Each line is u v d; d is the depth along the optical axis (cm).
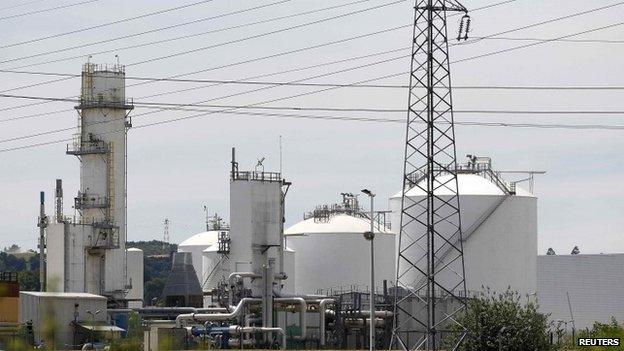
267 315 18588
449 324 15450
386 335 18975
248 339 18125
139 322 17362
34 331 15125
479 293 19400
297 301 18938
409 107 13600
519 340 14625
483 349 14588
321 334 18700
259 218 19962
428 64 13488
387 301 19312
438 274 19838
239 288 19225
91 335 16300
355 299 19150
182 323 18425
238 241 19925
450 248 19538
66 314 16588
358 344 19038
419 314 19038
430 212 13538
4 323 15262
